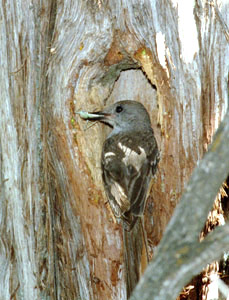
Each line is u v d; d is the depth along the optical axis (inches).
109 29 431.2
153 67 432.8
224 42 443.2
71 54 434.6
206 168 233.3
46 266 469.4
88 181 442.9
